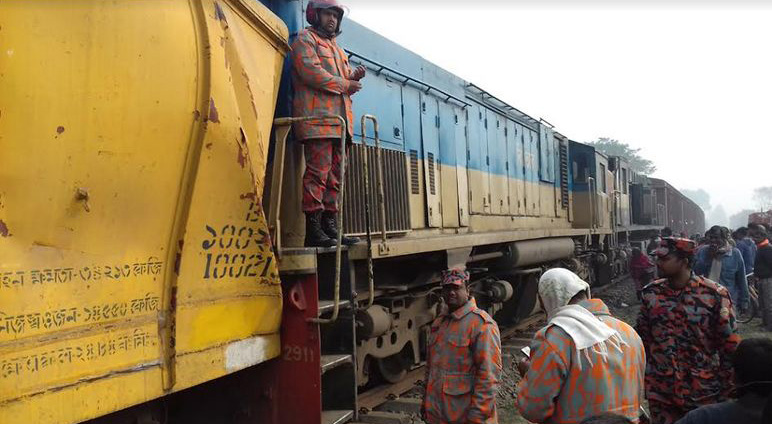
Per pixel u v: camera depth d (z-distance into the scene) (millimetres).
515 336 9828
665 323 3996
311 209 4254
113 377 2562
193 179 2945
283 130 3936
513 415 6402
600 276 15734
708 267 10125
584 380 2729
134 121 2670
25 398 2227
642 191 23172
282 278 3746
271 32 3738
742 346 2588
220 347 3150
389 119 6535
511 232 8531
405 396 6465
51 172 2365
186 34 2947
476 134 9039
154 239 2820
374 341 5586
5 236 2221
